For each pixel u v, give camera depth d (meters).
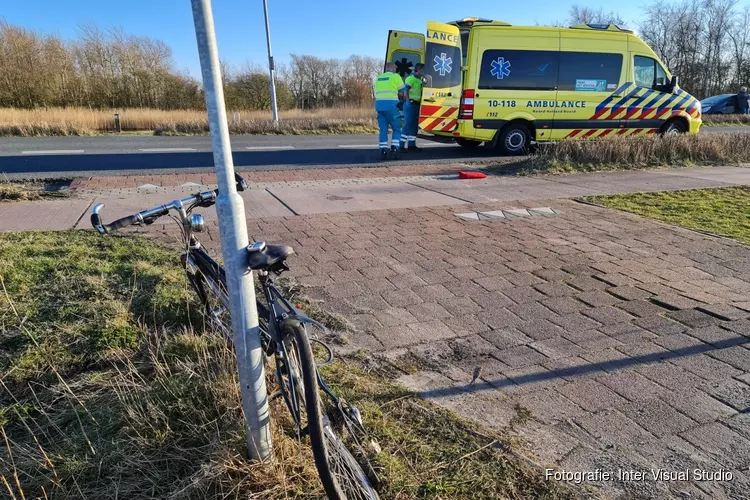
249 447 2.24
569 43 12.65
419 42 13.73
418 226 6.32
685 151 11.77
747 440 2.60
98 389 2.90
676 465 2.42
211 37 1.86
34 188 7.92
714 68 40.38
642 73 13.41
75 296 3.87
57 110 22.12
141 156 12.14
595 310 4.08
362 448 2.34
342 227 6.21
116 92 29.92
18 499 2.16
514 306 4.13
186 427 2.48
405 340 3.56
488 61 12.34
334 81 40.50
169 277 4.21
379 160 12.13
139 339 3.39
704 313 4.04
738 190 8.55
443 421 2.66
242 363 2.14
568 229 6.29
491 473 2.31
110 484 2.21
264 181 9.12
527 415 2.76
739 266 5.08
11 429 2.65
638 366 3.27
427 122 12.59
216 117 1.93
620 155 11.19
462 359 3.34
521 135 13.05
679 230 6.27
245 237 2.07
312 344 3.33
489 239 5.85
